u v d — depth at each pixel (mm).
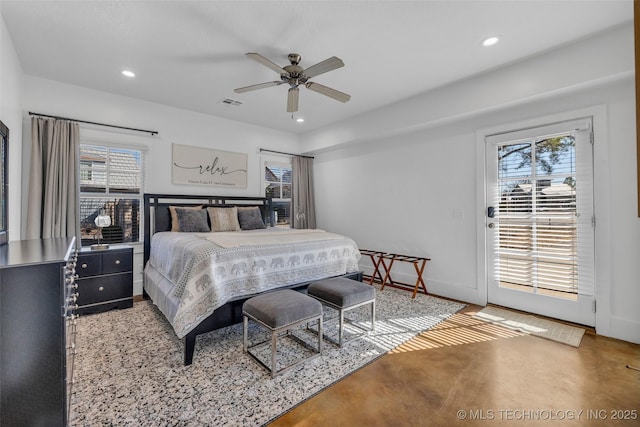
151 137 3914
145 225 3777
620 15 2117
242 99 3787
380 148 4516
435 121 3545
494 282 3318
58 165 3148
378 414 1607
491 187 3303
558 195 2838
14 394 1233
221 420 1552
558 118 2797
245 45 2500
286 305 2061
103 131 3553
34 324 1265
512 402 1703
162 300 2742
